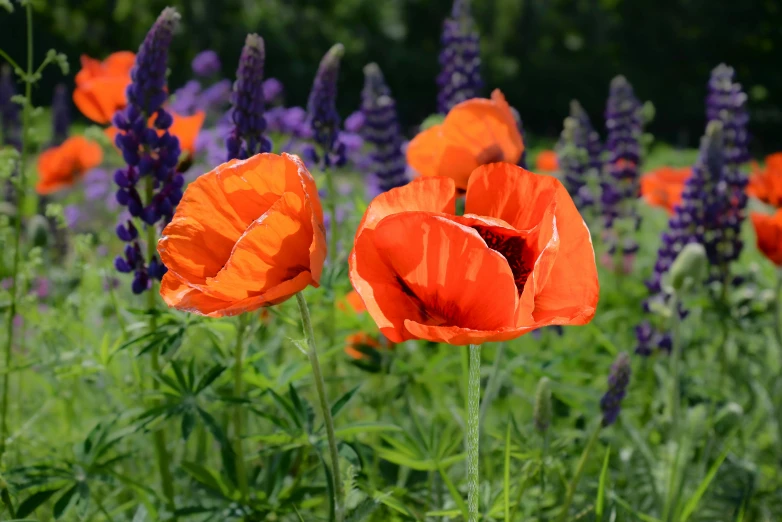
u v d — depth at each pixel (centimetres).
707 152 419
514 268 152
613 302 497
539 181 151
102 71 350
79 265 330
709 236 423
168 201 260
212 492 255
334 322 344
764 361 423
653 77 3619
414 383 337
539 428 254
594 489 294
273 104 750
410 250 139
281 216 144
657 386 401
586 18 3675
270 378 280
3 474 234
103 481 247
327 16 3353
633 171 544
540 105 3638
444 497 291
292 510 256
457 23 496
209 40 2744
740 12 3525
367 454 282
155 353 268
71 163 580
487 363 374
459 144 226
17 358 339
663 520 273
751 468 321
